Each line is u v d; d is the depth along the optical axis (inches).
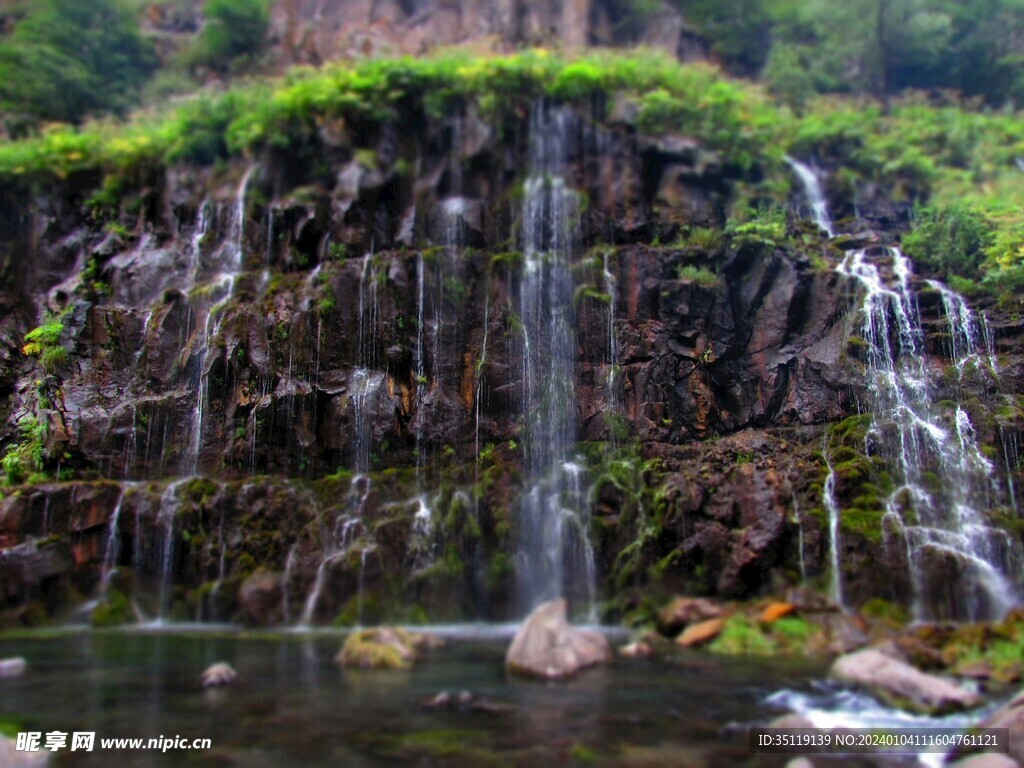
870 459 497.7
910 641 354.9
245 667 345.1
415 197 708.0
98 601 481.1
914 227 701.3
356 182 697.6
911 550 440.8
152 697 293.6
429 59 826.8
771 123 804.6
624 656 360.8
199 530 502.6
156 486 519.5
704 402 583.8
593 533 503.2
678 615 409.7
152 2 1143.6
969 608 424.2
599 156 736.3
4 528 483.8
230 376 578.2
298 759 228.2
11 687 309.9
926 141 868.6
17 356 658.2
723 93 784.9
